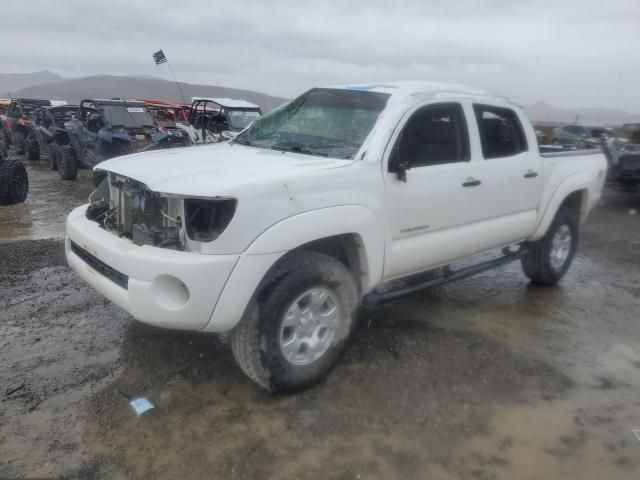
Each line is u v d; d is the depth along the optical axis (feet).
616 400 11.39
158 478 8.53
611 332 14.96
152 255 9.49
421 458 9.23
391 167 11.82
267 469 8.80
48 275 17.34
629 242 25.77
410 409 10.60
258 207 9.57
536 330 14.71
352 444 9.50
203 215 9.74
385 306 15.64
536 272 17.76
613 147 36.29
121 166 11.28
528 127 15.89
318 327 10.98
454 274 14.75
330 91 14.19
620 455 9.57
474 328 14.49
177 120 51.60
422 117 12.70
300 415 10.25
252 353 10.08
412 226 12.37
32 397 10.52
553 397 11.36
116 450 9.11
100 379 11.26
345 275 11.02
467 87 14.53
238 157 11.98
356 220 10.91
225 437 9.54
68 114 48.91
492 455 9.39
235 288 9.47
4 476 8.39
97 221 12.11
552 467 9.18
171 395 10.75
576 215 18.12
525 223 15.83
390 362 12.30
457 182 13.16
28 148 51.80
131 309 9.84
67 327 13.61
